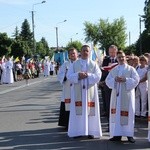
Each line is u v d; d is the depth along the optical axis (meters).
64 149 9.70
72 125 10.89
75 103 10.84
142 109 14.12
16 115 15.44
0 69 36.88
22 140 10.80
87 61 10.95
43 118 14.59
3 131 12.10
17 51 79.12
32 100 21.19
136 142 10.43
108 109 12.02
